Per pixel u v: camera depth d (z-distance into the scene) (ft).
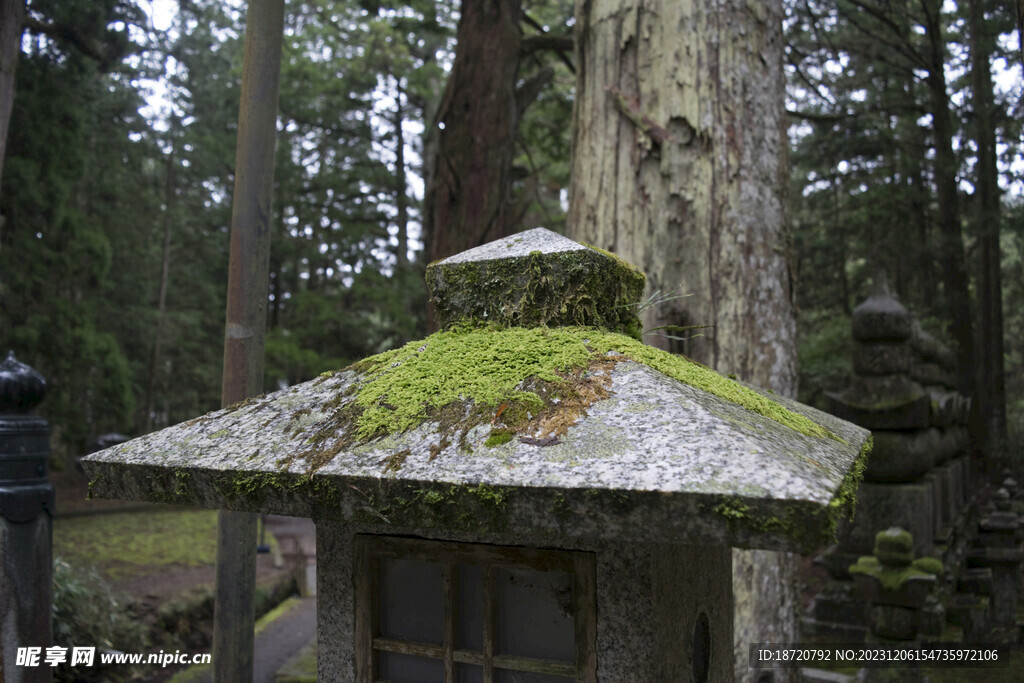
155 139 51.01
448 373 4.30
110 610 16.85
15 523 9.52
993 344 24.99
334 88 50.70
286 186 54.29
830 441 4.17
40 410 33.99
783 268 11.78
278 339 43.62
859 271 41.83
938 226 35.37
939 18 32.04
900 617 14.76
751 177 11.51
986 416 25.23
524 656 4.47
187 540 29.25
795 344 12.05
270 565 28.68
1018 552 16.05
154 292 54.65
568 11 36.81
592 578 4.22
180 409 57.41
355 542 4.91
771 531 2.60
